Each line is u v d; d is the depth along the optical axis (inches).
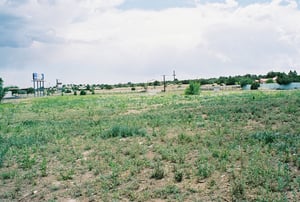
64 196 358.3
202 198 317.7
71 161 480.4
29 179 417.4
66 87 7165.4
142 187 360.2
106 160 465.1
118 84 7583.7
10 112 1510.8
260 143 468.4
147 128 698.2
